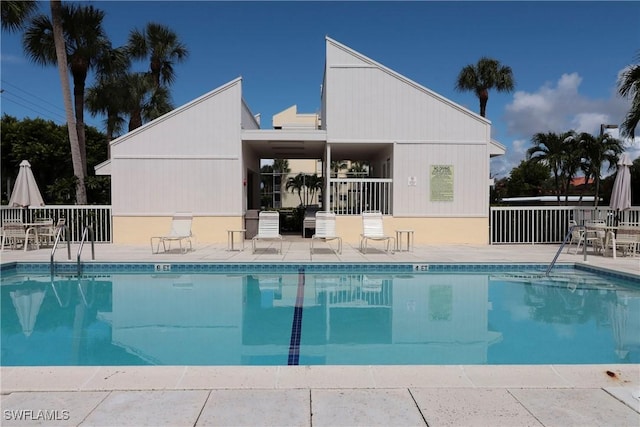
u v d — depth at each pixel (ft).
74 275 28.78
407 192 42.70
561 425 8.19
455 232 42.78
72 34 49.49
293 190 150.92
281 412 8.63
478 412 8.66
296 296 23.61
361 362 14.16
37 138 91.20
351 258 32.12
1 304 21.85
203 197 42.65
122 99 60.85
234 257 32.50
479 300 22.71
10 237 38.01
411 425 8.16
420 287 25.68
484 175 42.70
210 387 9.72
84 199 48.93
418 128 42.70
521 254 34.91
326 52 42.78
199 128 42.50
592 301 22.36
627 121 37.06
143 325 18.40
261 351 15.26
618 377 10.34
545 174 129.49
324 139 42.80
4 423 8.16
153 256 32.89
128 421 8.27
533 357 14.61
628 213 39.37
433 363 14.07
